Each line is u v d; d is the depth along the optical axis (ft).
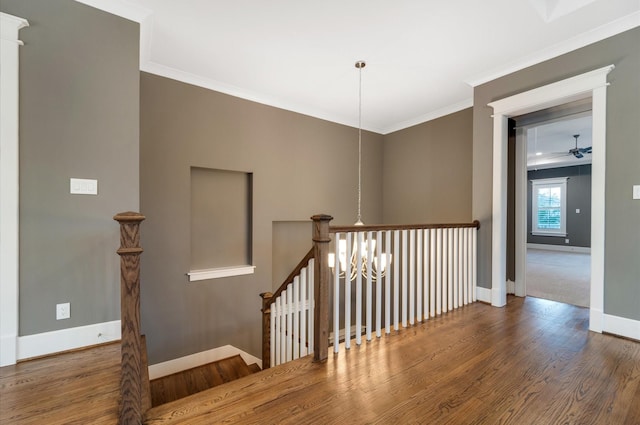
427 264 9.18
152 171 10.39
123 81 7.42
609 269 7.96
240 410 4.82
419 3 7.19
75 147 6.82
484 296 10.89
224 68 10.49
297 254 14.75
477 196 11.18
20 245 6.24
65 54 6.73
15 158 6.14
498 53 9.39
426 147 15.52
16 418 4.47
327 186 15.39
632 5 7.12
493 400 5.13
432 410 4.87
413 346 7.27
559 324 8.71
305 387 5.49
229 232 12.63
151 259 10.37
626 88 7.70
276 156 13.55
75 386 5.31
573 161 26.12
